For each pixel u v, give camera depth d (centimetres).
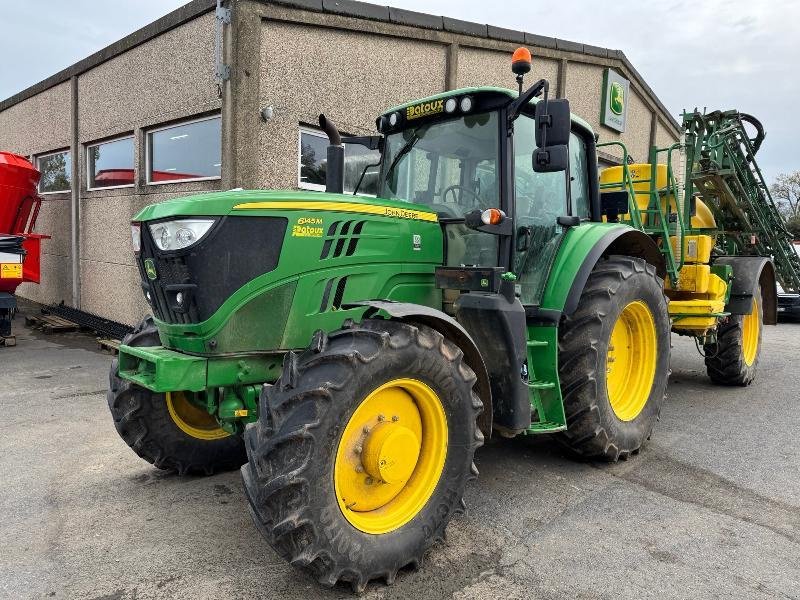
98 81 895
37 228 1134
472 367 302
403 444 266
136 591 252
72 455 413
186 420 374
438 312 285
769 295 680
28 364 691
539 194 385
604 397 380
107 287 906
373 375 250
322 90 705
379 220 324
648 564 277
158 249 287
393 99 787
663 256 474
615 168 589
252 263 284
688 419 509
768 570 272
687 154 582
